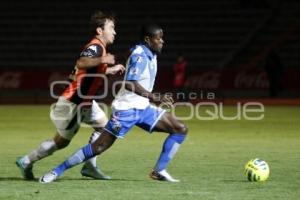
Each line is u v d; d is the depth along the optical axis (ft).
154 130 92.02
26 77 341.21
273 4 380.37
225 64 358.23
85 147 90.27
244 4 386.73
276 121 219.20
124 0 402.11
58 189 85.71
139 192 83.35
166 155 92.68
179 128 91.97
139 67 88.38
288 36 369.91
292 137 166.61
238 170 106.32
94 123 93.71
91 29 90.89
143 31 89.61
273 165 112.68
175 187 87.81
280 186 88.99
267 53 352.28
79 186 88.38
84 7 403.34
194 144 149.48
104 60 88.07
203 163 115.44
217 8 390.42
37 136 169.07
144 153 131.34
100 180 94.38
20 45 392.47
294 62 361.10
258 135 171.94
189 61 373.20
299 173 102.32
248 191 84.64
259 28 374.43
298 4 380.17
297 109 277.03
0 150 137.90
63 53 387.14
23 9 406.41
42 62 384.68
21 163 93.20
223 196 80.69
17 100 337.52
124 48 379.35
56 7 405.39
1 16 403.75
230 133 177.99
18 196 80.18
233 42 375.86
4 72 343.67
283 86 325.62
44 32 395.96
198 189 86.07
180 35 384.06
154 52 90.07
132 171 105.09
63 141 93.04
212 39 378.73
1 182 92.12
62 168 91.45
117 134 89.61
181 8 394.73
